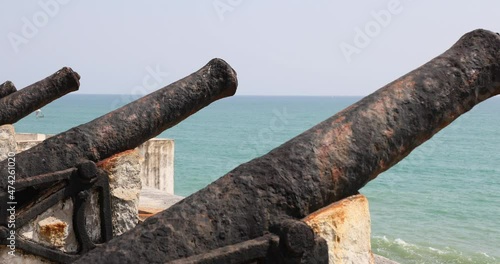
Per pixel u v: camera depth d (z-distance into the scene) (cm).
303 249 394
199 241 398
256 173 423
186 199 416
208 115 14062
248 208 411
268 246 395
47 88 1045
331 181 432
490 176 4078
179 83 741
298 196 421
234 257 388
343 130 445
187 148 6194
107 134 683
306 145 435
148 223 404
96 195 655
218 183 421
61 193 635
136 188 680
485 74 483
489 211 2778
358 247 442
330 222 430
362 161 441
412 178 3922
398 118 456
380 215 2650
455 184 3694
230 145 6494
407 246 2119
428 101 465
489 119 12650
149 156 1452
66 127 8981
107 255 389
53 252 628
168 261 389
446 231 2350
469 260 1978
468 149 6075
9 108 1023
